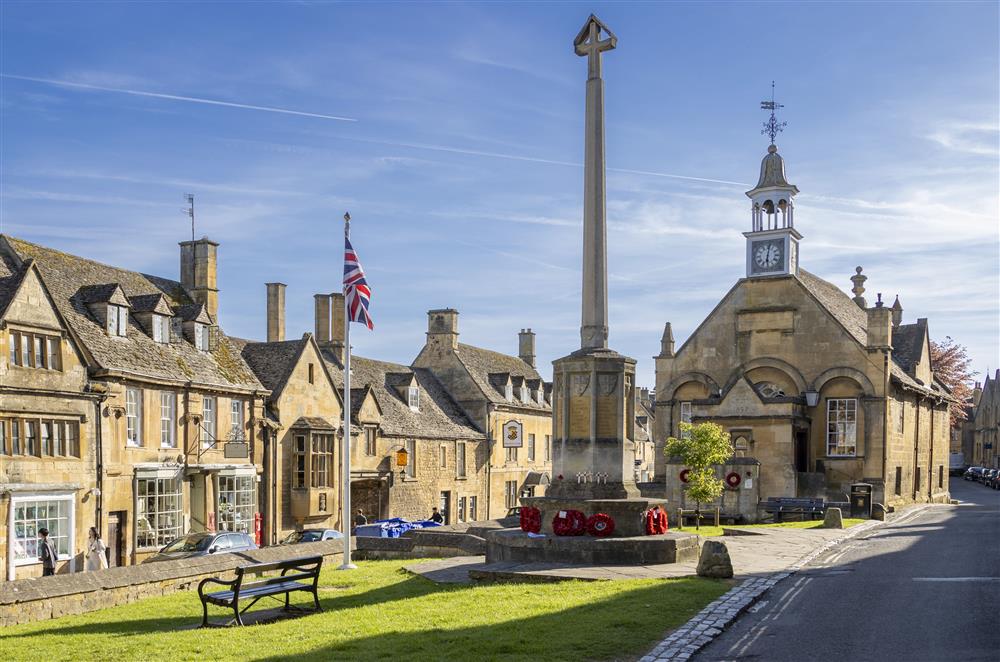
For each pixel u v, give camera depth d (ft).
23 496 87.40
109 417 99.91
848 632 39.27
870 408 136.77
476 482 193.47
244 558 69.51
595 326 64.85
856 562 64.23
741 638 38.24
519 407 211.82
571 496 62.69
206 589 64.59
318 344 168.76
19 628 48.16
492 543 63.67
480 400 199.21
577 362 63.87
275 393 132.16
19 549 87.30
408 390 179.52
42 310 92.99
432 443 176.14
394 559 82.28
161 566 62.28
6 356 88.22
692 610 42.83
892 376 138.82
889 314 138.21
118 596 57.47
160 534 107.34
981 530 88.53
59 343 94.73
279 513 130.31
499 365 222.69
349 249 82.23
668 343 155.02
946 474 177.68
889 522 107.55
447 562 69.05
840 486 136.26
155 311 113.80
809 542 78.89
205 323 123.75
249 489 123.75
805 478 131.85
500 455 203.00
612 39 65.46
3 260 102.78
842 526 95.25
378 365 185.06
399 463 159.22
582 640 36.45
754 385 142.00
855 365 138.51
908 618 42.22
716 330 150.61
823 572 58.03
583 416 63.52
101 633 45.11
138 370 105.19
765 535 86.63
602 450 62.90
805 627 40.37
